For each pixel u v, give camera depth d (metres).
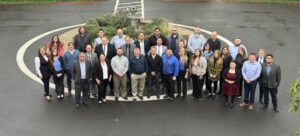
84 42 15.98
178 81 14.81
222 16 24.61
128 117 13.80
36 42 20.36
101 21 19.62
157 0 27.88
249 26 23.02
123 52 14.84
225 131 13.04
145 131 13.03
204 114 14.00
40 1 27.50
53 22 23.45
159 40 15.01
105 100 14.68
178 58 14.87
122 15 19.78
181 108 14.36
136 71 14.52
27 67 17.56
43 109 14.27
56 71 14.45
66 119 13.68
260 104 14.62
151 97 15.06
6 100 14.86
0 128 13.17
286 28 22.84
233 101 14.38
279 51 19.55
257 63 13.85
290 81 16.39
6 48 19.58
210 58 14.49
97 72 14.08
